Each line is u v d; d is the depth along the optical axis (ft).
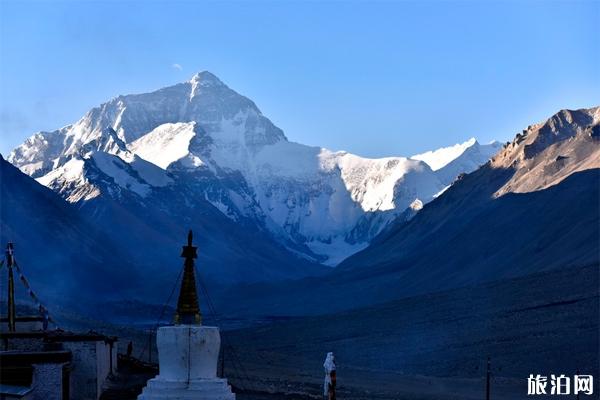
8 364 144.66
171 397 98.84
